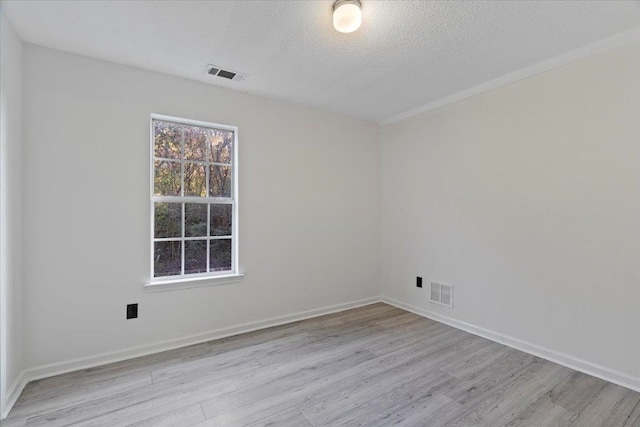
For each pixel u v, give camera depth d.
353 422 1.79
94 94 2.42
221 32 2.09
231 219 3.12
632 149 2.13
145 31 2.08
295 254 3.44
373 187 4.10
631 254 2.14
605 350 2.24
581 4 1.81
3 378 1.82
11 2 1.77
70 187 2.33
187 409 1.90
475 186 3.08
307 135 3.53
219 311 2.97
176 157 2.85
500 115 2.87
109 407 1.91
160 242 2.77
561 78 2.46
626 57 2.14
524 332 2.70
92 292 2.41
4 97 1.85
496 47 2.28
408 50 2.32
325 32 2.10
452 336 3.01
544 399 2.01
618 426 1.76
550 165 2.53
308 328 3.21
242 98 3.10
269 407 1.92
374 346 2.79
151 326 2.65
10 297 1.97
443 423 1.79
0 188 1.79
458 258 3.23
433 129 3.49
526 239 2.68
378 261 4.13
